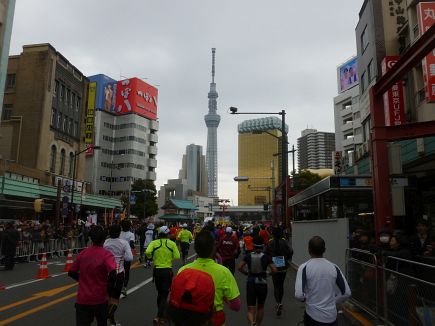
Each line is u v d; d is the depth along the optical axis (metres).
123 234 10.59
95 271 5.35
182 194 137.50
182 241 19.39
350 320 8.47
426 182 17.47
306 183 48.16
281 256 9.34
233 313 9.41
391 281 6.91
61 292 11.66
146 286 12.88
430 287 5.49
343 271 10.94
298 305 10.41
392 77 10.36
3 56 32.44
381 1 22.95
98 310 5.33
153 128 102.06
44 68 45.22
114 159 95.44
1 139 43.84
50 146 46.25
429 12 17.36
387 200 10.80
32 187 35.97
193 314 3.34
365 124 26.53
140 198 81.00
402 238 7.66
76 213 40.00
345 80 82.19
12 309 9.27
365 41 25.94
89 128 54.88
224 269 4.33
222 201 84.31
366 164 24.91
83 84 55.00
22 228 21.11
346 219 10.98
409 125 11.02
